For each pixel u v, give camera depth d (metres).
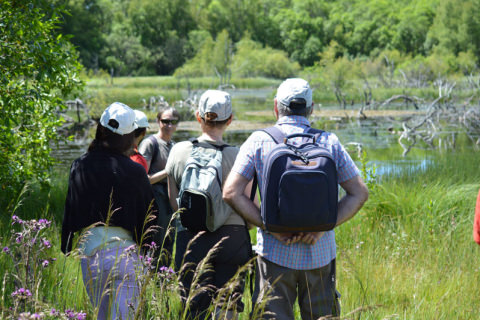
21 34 6.04
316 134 2.90
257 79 87.06
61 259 3.96
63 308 3.05
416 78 64.31
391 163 13.98
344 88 53.62
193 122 28.05
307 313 2.90
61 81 6.68
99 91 42.03
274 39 165.12
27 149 7.01
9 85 6.27
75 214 2.94
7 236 4.72
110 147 3.02
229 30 161.88
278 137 2.85
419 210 6.77
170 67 131.38
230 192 2.84
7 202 6.71
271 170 2.66
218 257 3.40
